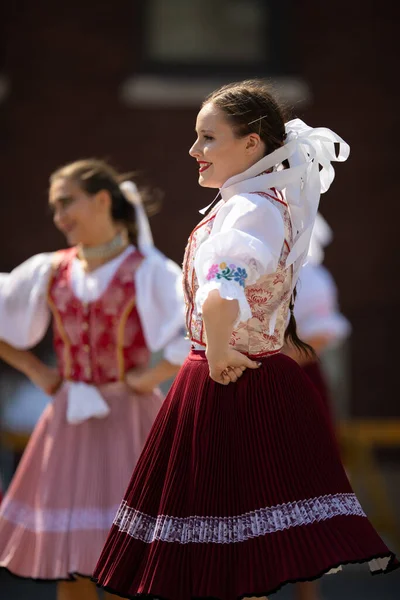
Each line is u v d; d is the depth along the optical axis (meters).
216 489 6.64
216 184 7.12
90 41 19.25
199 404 6.80
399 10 19.36
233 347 6.86
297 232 7.02
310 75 19.39
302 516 6.51
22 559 9.10
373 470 16.95
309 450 6.71
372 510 17.22
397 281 19.44
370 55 19.36
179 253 19.27
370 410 19.45
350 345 19.44
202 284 6.41
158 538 6.65
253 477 6.64
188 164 19.33
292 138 7.09
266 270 6.52
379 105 19.38
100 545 8.91
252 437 6.70
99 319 9.45
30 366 9.88
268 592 6.36
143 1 19.41
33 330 9.84
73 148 19.22
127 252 9.66
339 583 14.98
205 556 6.54
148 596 6.53
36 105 19.16
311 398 6.94
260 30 19.58
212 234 6.76
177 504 6.70
